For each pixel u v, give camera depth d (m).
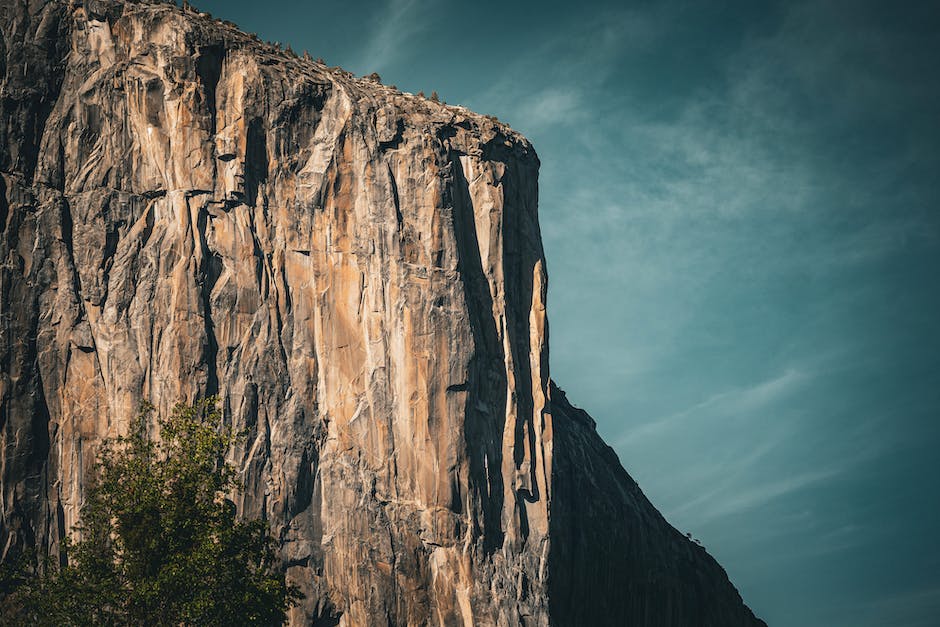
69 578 86.75
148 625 86.12
